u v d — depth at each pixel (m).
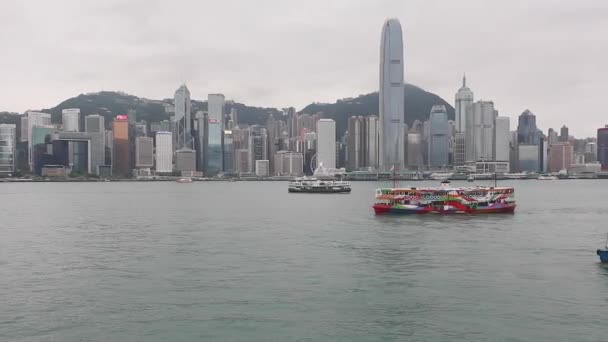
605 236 105.75
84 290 62.91
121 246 95.69
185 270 73.69
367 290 62.22
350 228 121.12
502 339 46.56
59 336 47.78
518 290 61.62
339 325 50.41
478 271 71.75
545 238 102.88
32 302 58.03
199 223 136.12
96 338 47.34
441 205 153.38
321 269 73.88
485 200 154.00
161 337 47.59
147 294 61.03
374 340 46.66
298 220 141.88
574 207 189.50
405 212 153.88
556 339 46.50
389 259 80.94
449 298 58.62
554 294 59.84
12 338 47.28
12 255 86.62
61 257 84.50
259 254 86.06
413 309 54.94
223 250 90.38
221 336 47.81
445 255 84.06
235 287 64.00
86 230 121.38
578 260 79.38
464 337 47.12
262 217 152.38
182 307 56.09
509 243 96.31
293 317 52.75
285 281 66.88
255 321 51.59
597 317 51.84
